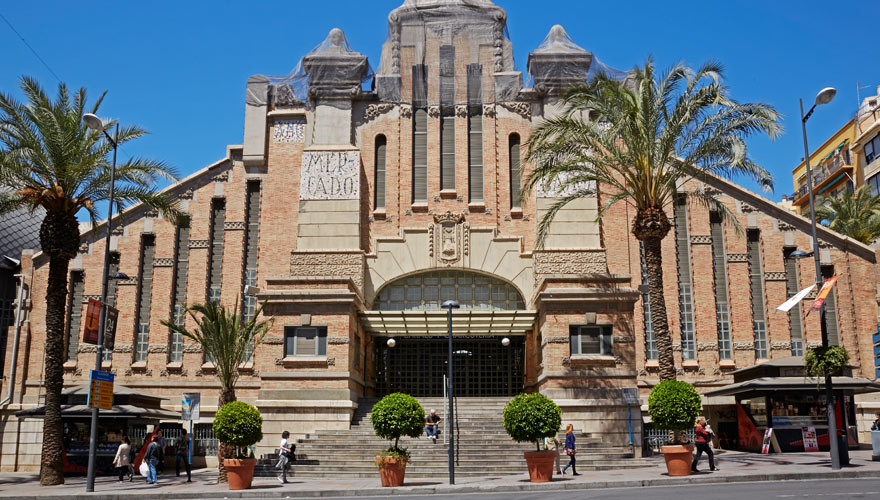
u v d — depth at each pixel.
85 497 22.39
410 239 35.97
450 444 23.36
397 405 23.27
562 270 34.44
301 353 32.25
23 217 44.56
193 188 38.19
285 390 31.73
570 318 31.80
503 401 33.69
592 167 34.72
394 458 22.97
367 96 37.78
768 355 36.22
